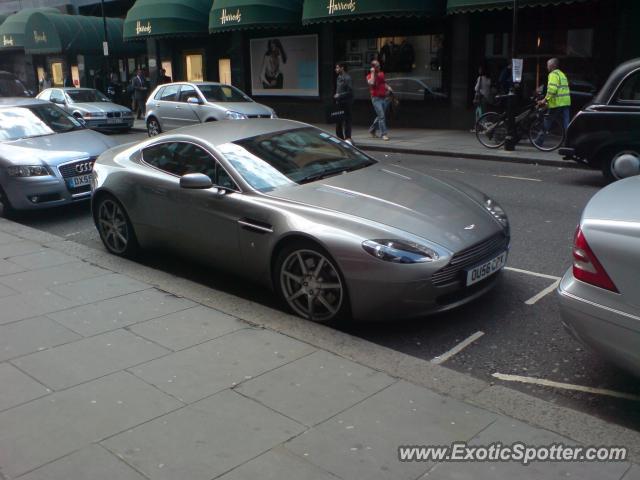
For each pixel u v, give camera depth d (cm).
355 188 518
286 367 390
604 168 980
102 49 2839
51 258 644
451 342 453
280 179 538
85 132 982
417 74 1859
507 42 1661
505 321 483
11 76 2369
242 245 523
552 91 1290
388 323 488
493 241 486
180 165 590
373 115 1988
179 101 1700
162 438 316
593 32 1500
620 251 327
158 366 394
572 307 346
